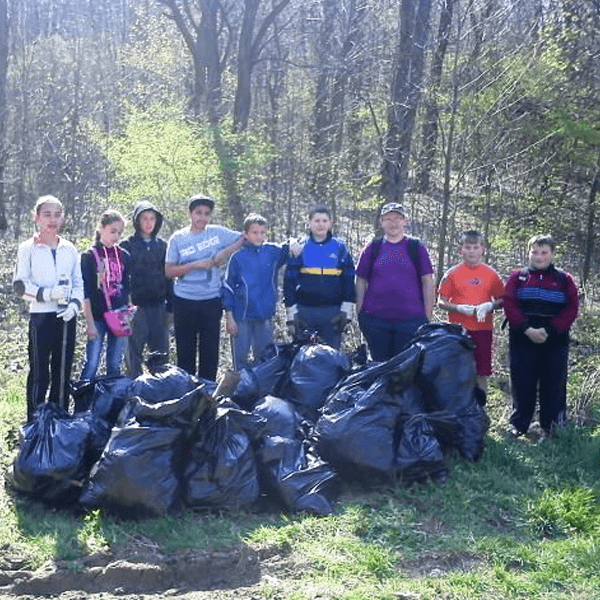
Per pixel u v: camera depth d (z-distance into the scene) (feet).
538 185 34.47
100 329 18.10
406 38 33.81
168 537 13.01
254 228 18.20
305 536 13.07
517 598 11.32
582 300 28.71
